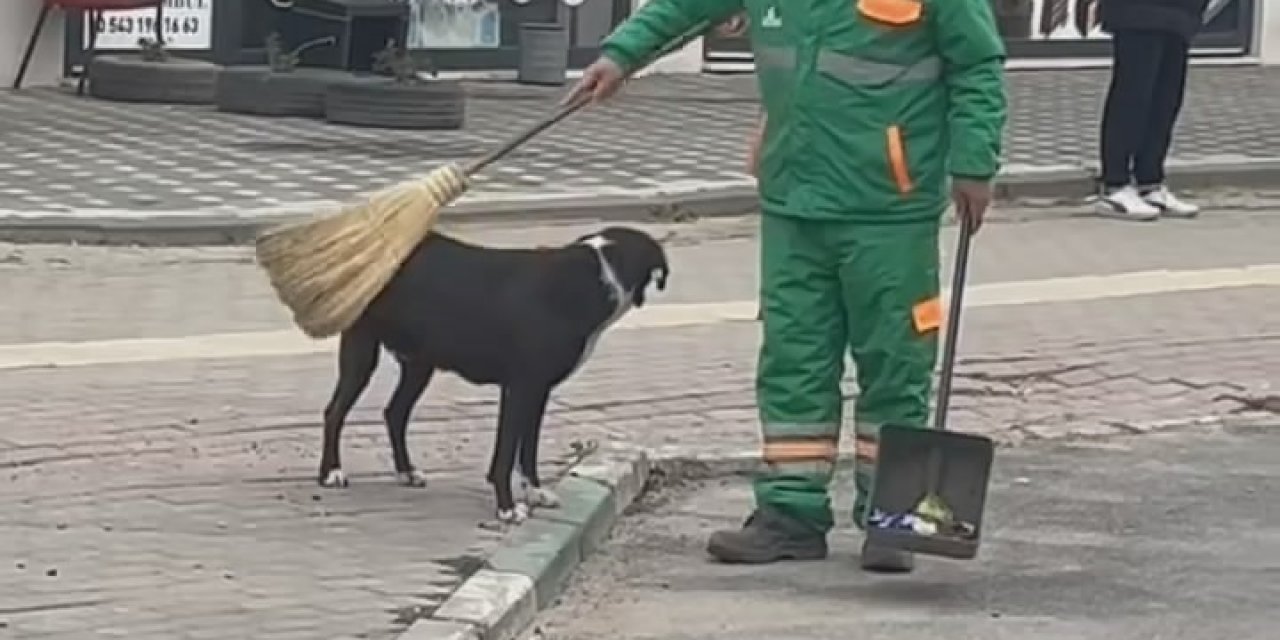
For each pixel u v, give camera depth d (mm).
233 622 6391
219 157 15398
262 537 7270
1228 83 24141
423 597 6711
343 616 6492
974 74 7254
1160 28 15008
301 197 13930
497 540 7348
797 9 7270
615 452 8609
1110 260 13758
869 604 7176
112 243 12867
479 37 21234
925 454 7352
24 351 10102
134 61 18375
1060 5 24938
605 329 7797
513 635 6707
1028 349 11156
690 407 9672
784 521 7645
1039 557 7805
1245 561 7828
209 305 11375
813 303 7473
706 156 16656
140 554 7012
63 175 14359
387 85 17312
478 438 8820
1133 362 11023
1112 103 15312
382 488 7969
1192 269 13570
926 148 7320
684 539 7934
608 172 15562
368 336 7754
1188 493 8812
